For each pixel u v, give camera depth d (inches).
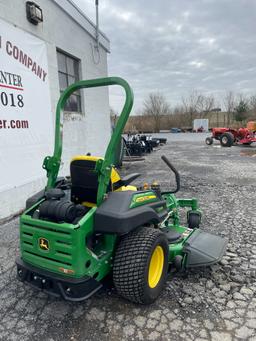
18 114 203.2
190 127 1854.1
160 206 112.3
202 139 1018.7
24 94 209.2
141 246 90.5
